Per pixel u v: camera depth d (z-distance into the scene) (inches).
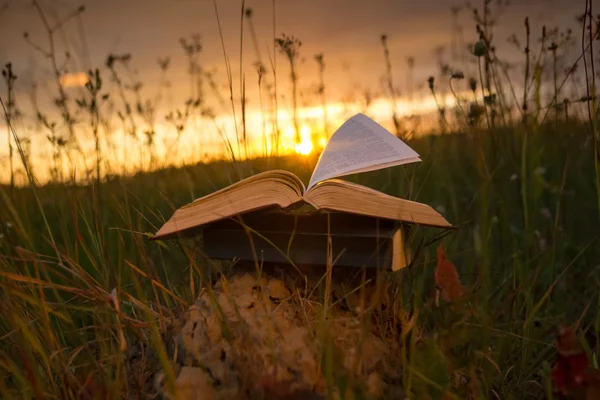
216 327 18.5
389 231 18.9
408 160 19.0
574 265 33.5
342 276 20.4
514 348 23.9
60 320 25.3
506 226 31.6
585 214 37.8
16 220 26.7
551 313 28.7
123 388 19.9
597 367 20.6
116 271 29.5
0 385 18.5
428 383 17.3
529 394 21.0
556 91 29.1
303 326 18.8
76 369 22.8
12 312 20.0
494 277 29.5
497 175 31.7
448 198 40.9
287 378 16.8
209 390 17.2
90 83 32.8
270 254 20.0
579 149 37.7
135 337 22.9
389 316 20.0
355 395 15.3
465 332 17.9
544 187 35.0
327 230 19.4
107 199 35.9
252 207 18.5
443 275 18.7
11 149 30.0
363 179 39.3
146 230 34.1
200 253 23.1
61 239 34.7
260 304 19.2
